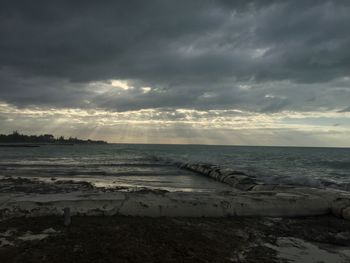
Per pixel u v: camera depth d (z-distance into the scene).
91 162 41.47
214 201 9.95
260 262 6.21
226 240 7.33
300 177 20.22
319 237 8.14
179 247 6.48
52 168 31.08
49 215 8.55
